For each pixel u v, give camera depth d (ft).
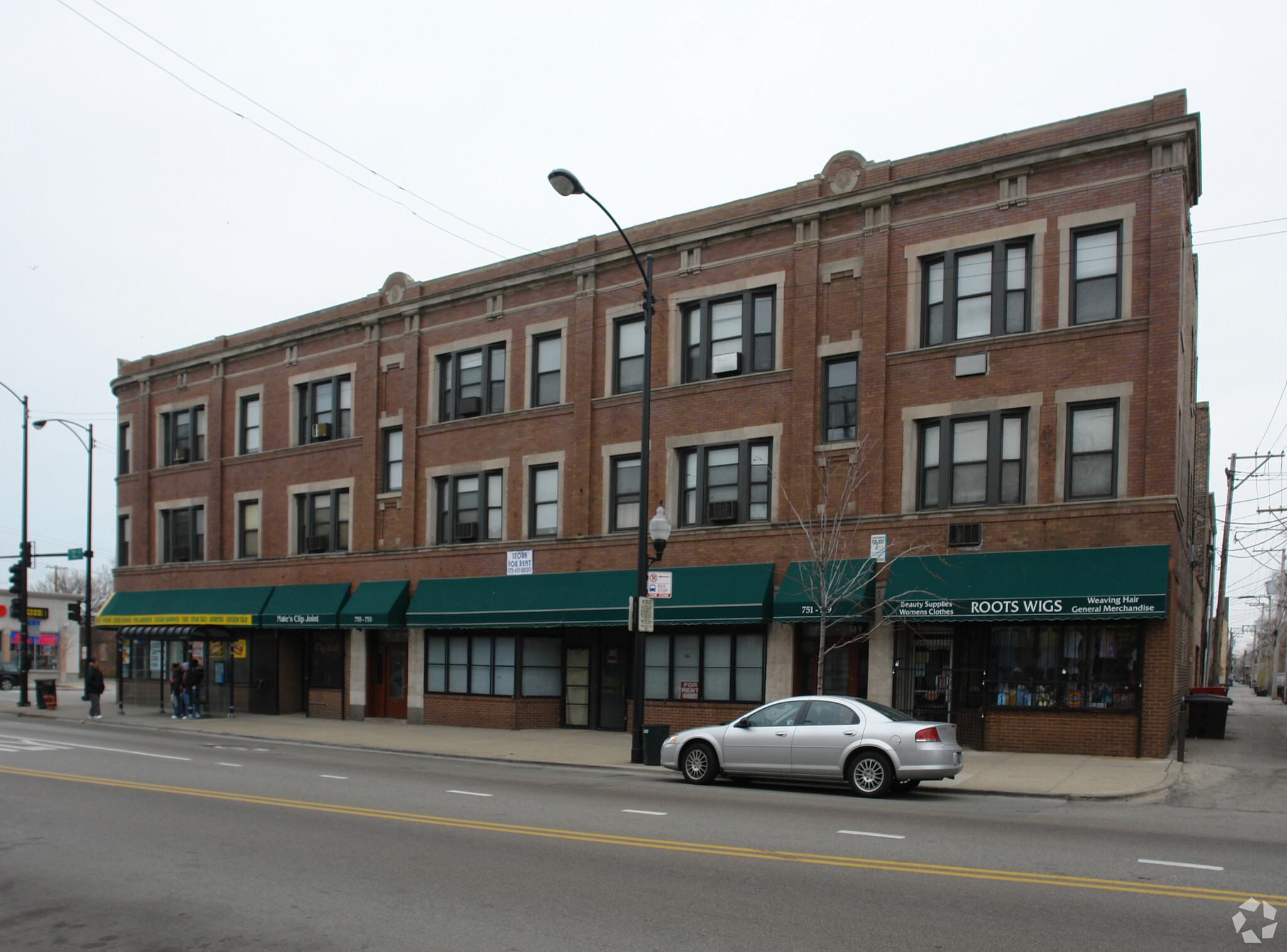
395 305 97.45
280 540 105.40
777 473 72.74
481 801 43.62
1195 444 103.24
